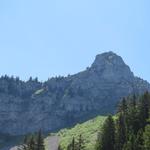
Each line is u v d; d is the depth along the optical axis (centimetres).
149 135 10419
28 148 13638
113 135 13125
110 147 12888
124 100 14638
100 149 13000
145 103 13825
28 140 13912
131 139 11612
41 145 13662
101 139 13162
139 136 11556
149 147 10131
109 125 13288
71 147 13638
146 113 13488
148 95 14150
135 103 14800
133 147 11419
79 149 13400
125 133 12988
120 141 12862
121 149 12556
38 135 13838
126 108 14400
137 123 13325
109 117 13450
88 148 19400
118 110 14625
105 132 13175
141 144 11369
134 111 13762
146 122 13212
